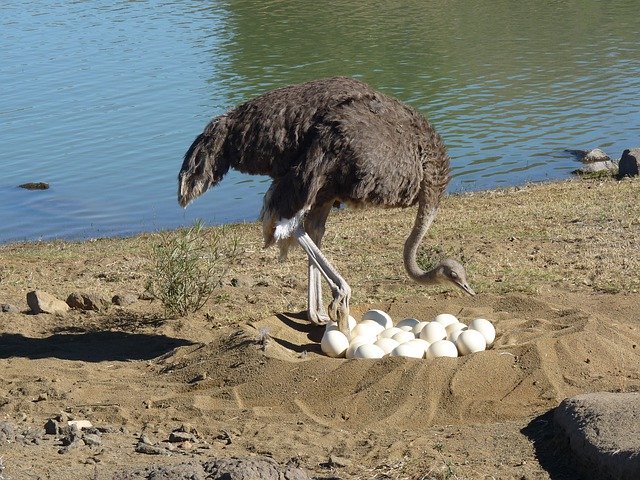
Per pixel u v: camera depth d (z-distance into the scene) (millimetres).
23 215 19188
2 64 32969
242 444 7289
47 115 26391
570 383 8016
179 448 7188
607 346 8562
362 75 28859
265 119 9242
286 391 8281
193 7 43594
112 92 28422
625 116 24234
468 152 21703
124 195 20312
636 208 15430
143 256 14422
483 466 6570
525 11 39375
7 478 6293
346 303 9188
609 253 12828
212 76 29531
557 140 22500
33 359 9789
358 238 14703
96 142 23969
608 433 6395
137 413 8125
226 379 8656
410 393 7945
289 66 30422
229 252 14117
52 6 45938
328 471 6617
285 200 9148
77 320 11258
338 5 41969
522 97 26281
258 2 43688
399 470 6562
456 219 15711
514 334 9047
